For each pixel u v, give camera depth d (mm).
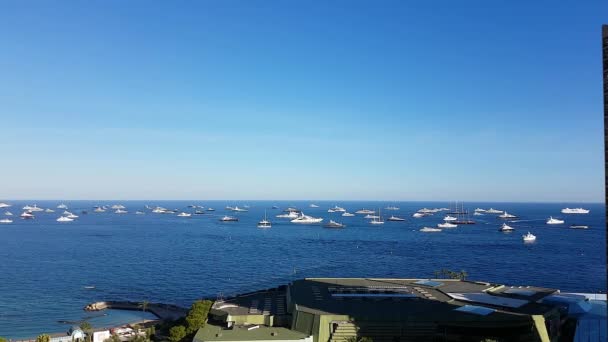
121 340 163750
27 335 180250
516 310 133375
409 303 139625
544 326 123375
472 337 119812
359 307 134000
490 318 122250
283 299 163250
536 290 163125
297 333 124938
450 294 151500
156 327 174625
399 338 121000
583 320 140625
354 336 120188
